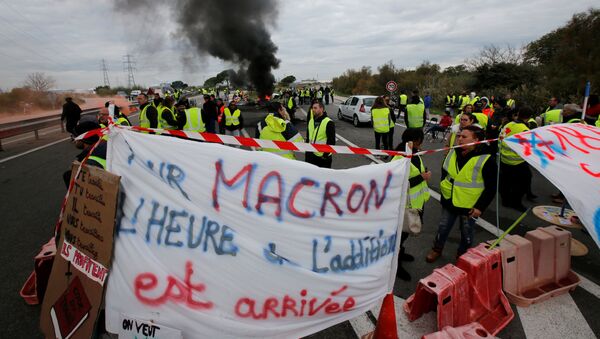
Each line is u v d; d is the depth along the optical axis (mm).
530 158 3098
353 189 2170
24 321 3111
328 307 2154
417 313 3135
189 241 1907
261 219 1982
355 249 2219
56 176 8047
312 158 5570
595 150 3150
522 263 3488
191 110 8469
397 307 3346
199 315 1896
